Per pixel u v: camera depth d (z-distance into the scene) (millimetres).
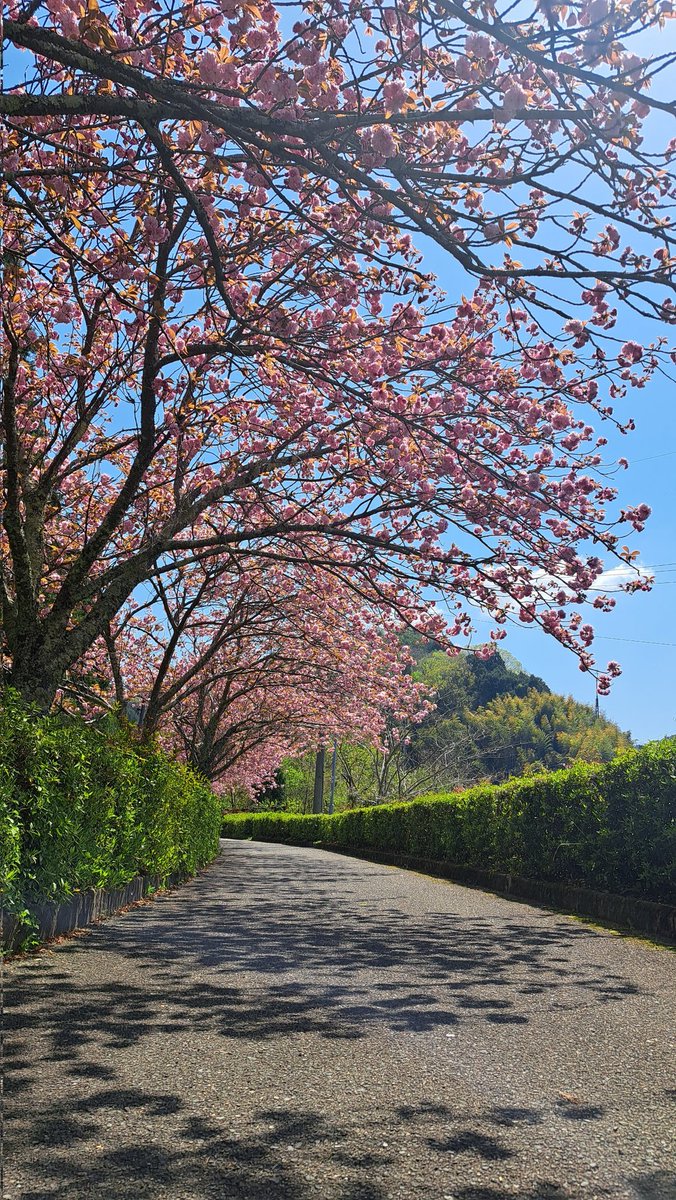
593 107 4051
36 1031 4105
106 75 3803
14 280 7508
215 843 21641
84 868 7457
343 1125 2959
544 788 11250
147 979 5453
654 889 8477
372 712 22469
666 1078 3518
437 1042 4047
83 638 9102
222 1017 4500
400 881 14031
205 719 25562
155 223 6121
